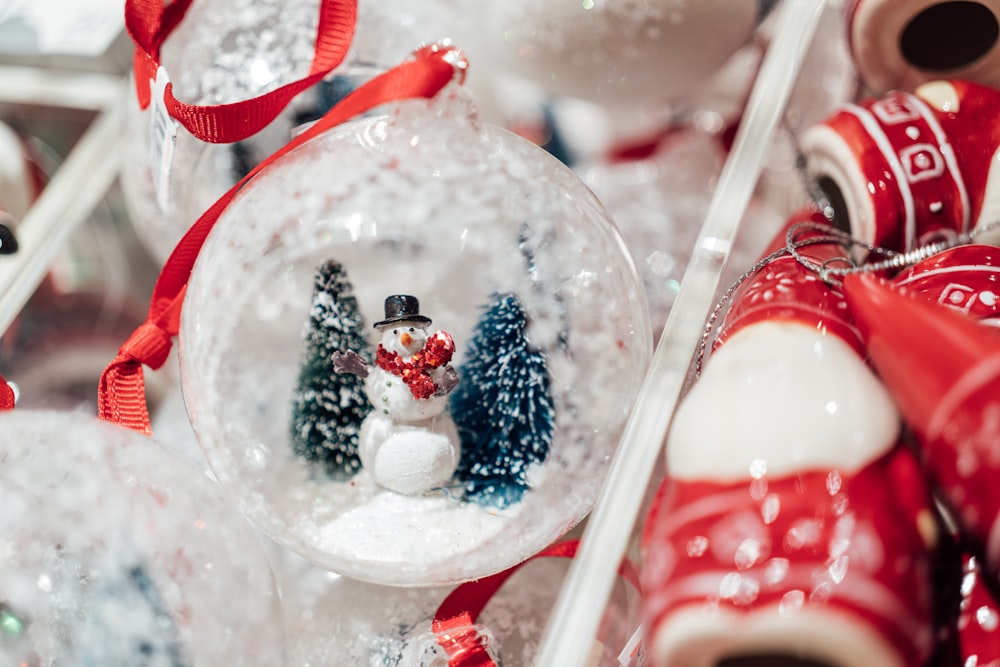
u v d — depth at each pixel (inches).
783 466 10.2
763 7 14.9
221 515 11.5
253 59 12.8
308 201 11.7
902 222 12.5
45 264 15.6
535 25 14.3
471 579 12.1
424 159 11.8
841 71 13.9
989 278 11.6
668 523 10.4
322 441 12.1
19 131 17.3
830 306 11.3
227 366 11.9
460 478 12.1
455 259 11.8
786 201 13.6
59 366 15.4
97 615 10.6
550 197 11.9
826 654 9.7
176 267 12.6
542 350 11.9
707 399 10.8
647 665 10.5
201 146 13.0
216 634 10.9
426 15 13.7
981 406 10.0
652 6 14.0
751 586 9.8
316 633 12.8
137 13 12.6
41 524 10.7
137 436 11.5
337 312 11.9
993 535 10.0
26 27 17.1
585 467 12.0
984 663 10.0
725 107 16.8
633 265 12.5
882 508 10.1
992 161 12.5
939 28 13.0
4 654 10.4
